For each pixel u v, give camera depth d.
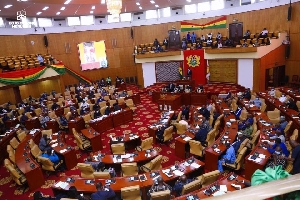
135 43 24.72
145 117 15.13
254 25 19.45
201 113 12.69
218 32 21.45
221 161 8.17
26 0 16.05
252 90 17.59
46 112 14.95
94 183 6.87
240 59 18.00
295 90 14.66
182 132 11.16
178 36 22.53
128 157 8.42
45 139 10.27
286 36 17.52
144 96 20.27
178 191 6.45
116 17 12.65
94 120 13.04
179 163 7.47
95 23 23.94
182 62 20.98
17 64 17.92
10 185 8.96
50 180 8.95
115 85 23.30
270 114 11.21
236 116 11.90
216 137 10.58
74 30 23.11
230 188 5.96
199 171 7.51
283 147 7.53
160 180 6.36
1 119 14.30
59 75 19.91
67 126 13.51
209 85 19.89
